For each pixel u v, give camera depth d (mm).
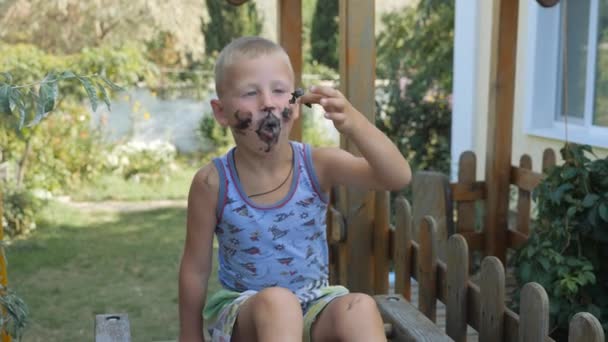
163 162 11055
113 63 9781
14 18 10922
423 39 10195
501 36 4961
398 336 2670
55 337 5211
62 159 10055
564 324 3928
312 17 12422
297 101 2176
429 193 5125
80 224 8555
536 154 7840
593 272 4020
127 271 6848
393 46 10406
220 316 2195
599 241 4016
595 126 7047
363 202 3615
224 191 2234
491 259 2570
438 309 4863
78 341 5133
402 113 9844
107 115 11547
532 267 4109
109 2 11305
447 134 9797
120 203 9711
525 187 5000
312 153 2287
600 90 6969
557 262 3918
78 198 9852
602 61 6934
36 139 9359
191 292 2320
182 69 12281
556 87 7711
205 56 12375
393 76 10062
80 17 11227
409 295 3416
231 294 2281
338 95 2033
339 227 3629
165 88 12016
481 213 7055
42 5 10953
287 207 2234
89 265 7023
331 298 2141
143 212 9227
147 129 11922
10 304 2643
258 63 2121
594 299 3984
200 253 2318
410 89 9945
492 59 5055
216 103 2219
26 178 9352
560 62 7641
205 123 12172
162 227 8492
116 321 2420
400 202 3420
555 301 3941
